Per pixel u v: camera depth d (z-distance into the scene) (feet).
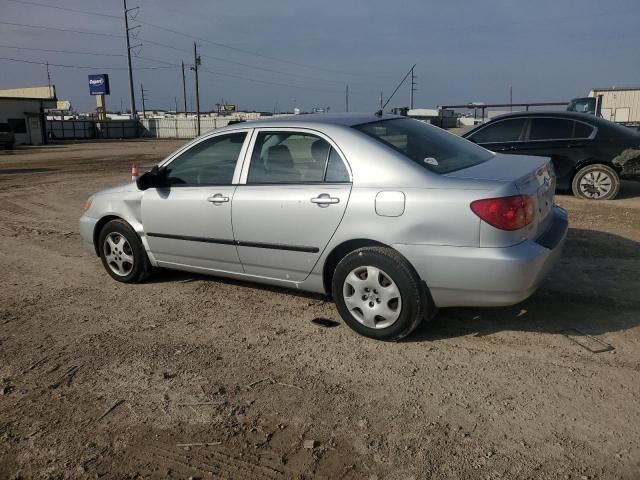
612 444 9.87
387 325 13.92
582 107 82.12
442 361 13.10
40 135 147.13
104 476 9.56
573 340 13.88
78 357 13.97
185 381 12.61
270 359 13.55
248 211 15.67
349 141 14.38
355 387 12.10
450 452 9.82
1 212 35.40
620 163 30.09
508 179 12.91
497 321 15.16
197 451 10.15
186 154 17.51
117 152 102.83
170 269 19.56
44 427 11.01
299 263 15.14
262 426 10.82
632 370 12.34
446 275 12.96
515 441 10.05
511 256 12.41
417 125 16.57
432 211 12.91
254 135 16.15
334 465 9.62
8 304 17.93
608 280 17.74
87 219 20.07
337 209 14.08
